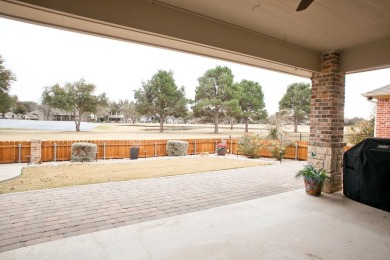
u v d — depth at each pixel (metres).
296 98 23.81
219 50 3.66
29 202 4.21
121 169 7.65
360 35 3.91
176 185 5.59
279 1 2.88
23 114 50.78
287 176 6.76
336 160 4.88
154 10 2.99
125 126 44.09
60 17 2.62
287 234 3.02
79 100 25.00
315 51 4.81
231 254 2.52
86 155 9.19
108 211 3.82
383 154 3.97
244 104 26.80
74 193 4.81
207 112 25.12
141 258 2.43
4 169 7.19
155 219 3.50
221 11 3.21
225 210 3.89
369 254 2.56
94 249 2.60
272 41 4.13
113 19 2.73
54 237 2.90
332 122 4.73
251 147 11.04
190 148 12.25
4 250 2.57
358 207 4.06
